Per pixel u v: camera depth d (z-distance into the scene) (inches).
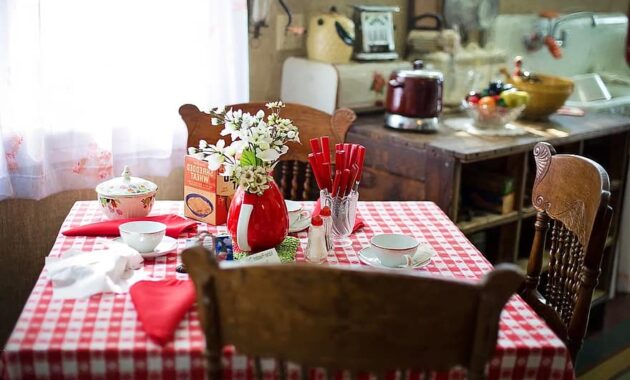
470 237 102.7
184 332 47.8
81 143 88.3
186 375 45.9
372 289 37.9
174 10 90.4
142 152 93.2
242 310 39.9
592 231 58.5
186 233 66.9
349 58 107.0
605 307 120.7
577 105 125.6
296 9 108.3
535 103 109.4
